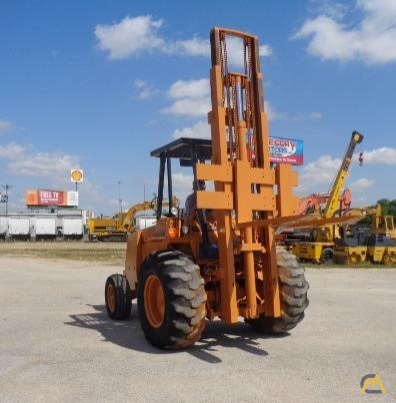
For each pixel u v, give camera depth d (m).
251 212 7.28
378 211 25.88
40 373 6.05
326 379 5.70
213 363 6.43
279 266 7.71
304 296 7.76
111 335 8.24
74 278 18.33
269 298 7.52
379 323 8.96
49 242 67.56
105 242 65.81
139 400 5.09
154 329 7.20
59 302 12.12
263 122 7.71
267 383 5.58
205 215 7.69
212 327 8.71
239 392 5.29
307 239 26.11
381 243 24.38
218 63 7.42
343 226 24.34
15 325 9.12
